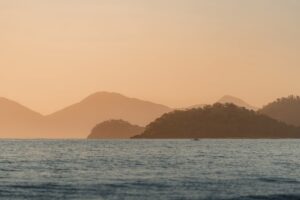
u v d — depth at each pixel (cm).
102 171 16538
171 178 14588
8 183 13038
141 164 19662
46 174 15388
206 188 12294
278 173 16312
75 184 12912
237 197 10888
